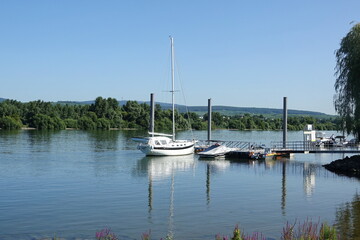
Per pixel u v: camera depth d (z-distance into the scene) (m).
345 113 43.34
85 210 23.80
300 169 43.28
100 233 19.19
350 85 41.78
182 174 39.12
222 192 29.83
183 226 20.69
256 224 21.16
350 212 23.73
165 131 143.12
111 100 171.50
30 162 47.25
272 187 32.09
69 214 22.81
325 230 16.91
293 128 182.25
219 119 177.12
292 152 54.16
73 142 81.38
